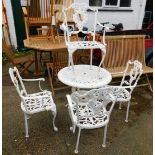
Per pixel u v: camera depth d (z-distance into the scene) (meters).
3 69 4.51
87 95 1.92
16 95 3.47
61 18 4.02
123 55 3.72
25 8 4.14
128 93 2.84
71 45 2.74
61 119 2.90
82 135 2.61
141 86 3.93
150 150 2.43
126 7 6.88
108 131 2.71
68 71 2.94
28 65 4.23
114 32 4.44
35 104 2.52
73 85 2.53
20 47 5.63
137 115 3.07
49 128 2.72
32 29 5.52
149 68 3.68
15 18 5.41
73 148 2.41
